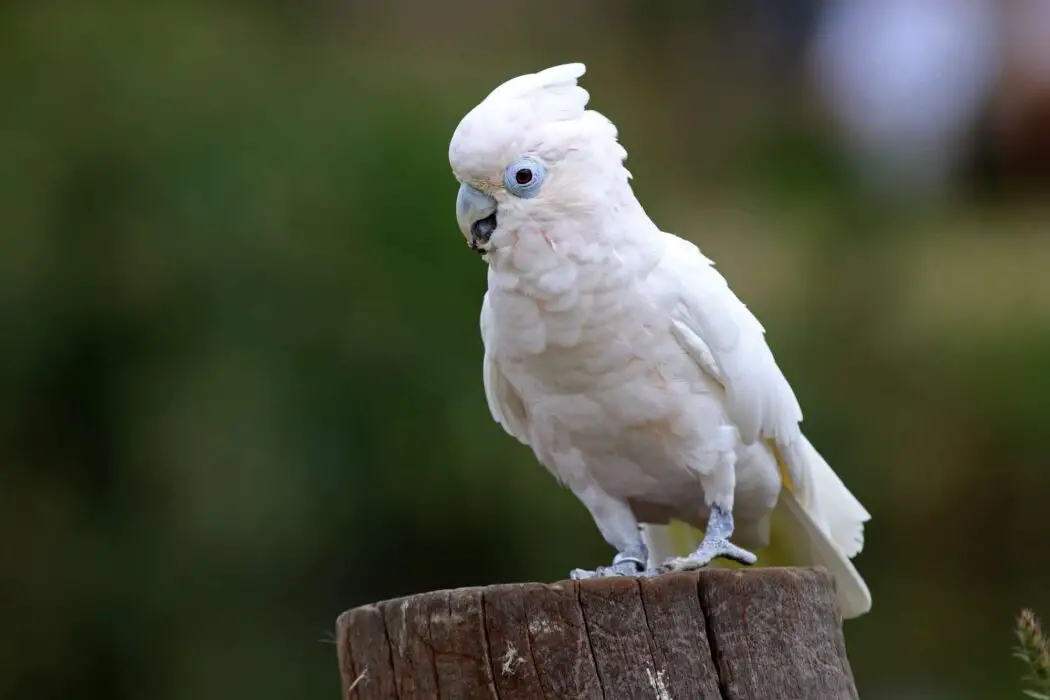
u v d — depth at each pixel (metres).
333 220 13.72
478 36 17.09
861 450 14.26
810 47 17.89
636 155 16.42
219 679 13.17
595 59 17.38
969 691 13.91
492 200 6.16
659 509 6.95
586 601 5.02
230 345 13.37
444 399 13.35
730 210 16.09
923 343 14.77
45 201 13.72
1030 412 14.30
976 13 17.31
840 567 6.89
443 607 5.07
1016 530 14.33
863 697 14.10
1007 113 17.14
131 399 13.47
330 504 13.25
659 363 6.28
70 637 13.49
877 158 17.09
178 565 13.28
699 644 5.05
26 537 13.72
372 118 14.33
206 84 14.33
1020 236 16.14
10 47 14.31
